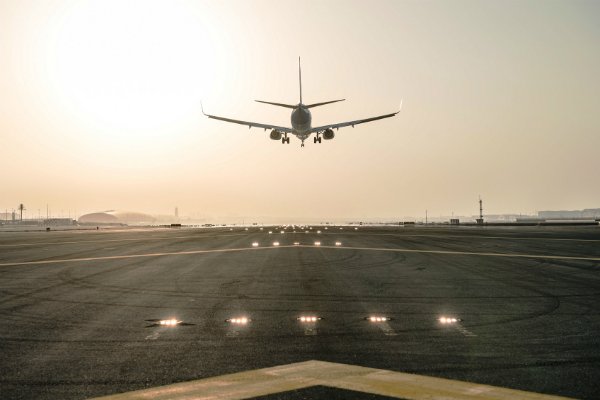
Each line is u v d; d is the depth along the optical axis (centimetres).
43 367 566
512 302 1005
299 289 1199
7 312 927
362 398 437
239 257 2123
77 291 1200
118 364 575
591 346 646
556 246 2728
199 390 468
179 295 1127
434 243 3027
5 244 3497
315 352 619
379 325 787
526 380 495
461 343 664
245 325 795
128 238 4450
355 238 3706
